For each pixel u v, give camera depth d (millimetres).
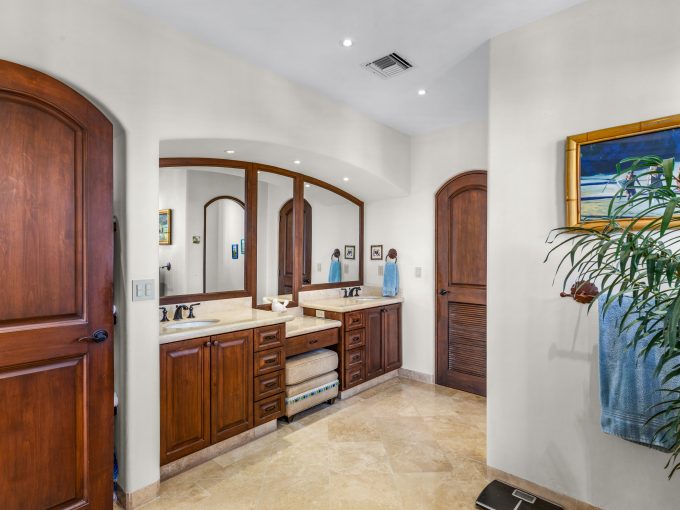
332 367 3297
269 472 2264
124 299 1960
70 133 1753
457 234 3748
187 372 2242
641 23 1766
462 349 3701
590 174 1866
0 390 1555
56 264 1708
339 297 4148
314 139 2979
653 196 1256
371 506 1963
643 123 1721
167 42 2137
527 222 2090
